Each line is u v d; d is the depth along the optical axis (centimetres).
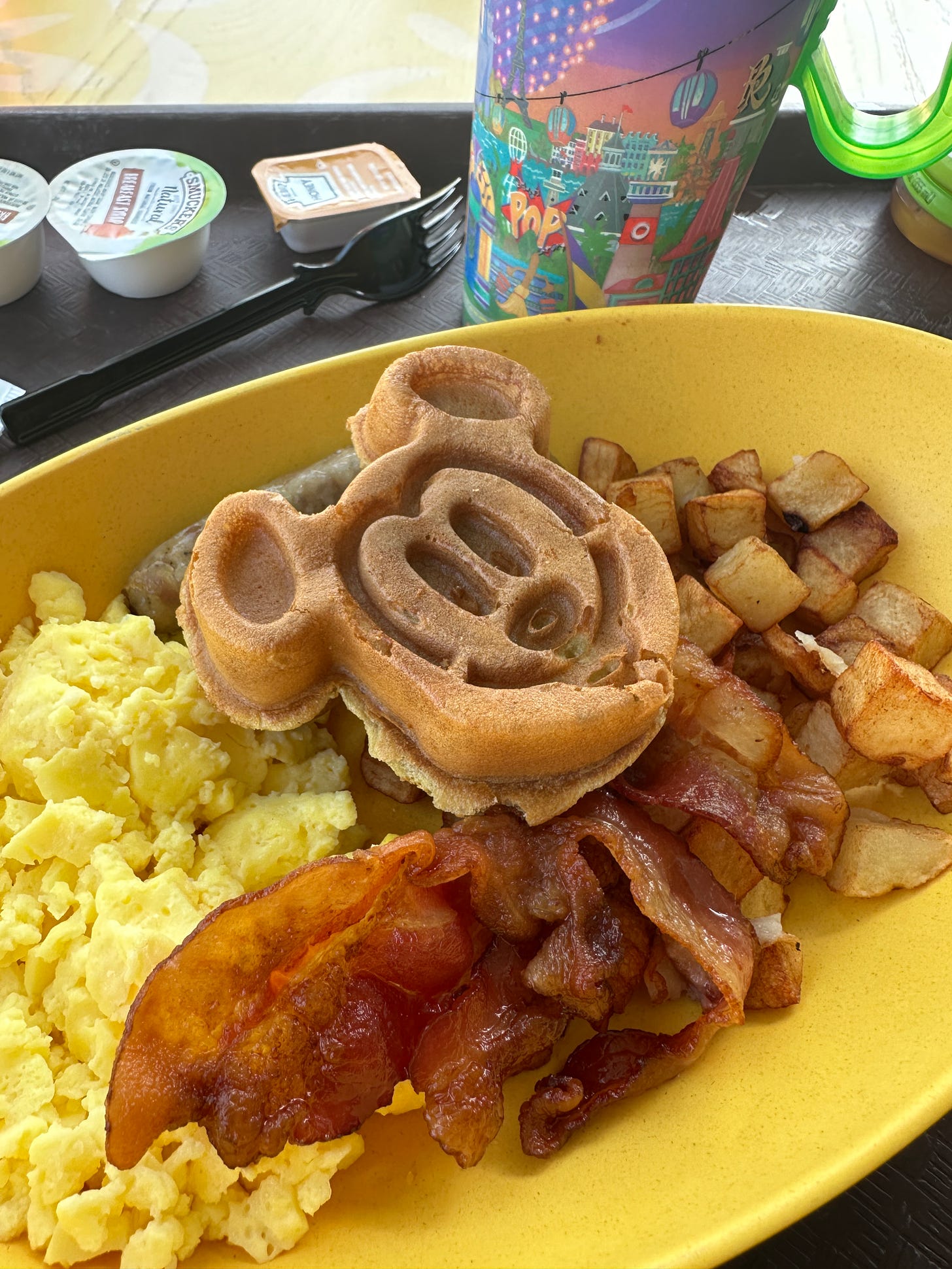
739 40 21
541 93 22
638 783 20
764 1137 16
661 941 19
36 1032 17
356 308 32
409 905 18
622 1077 18
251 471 24
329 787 21
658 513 24
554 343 25
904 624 22
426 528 19
